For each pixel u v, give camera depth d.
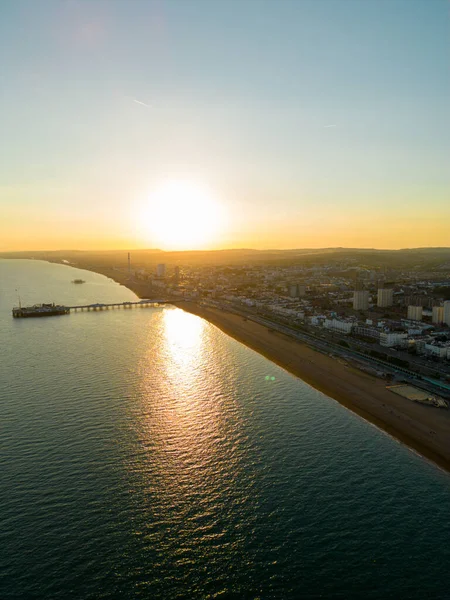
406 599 88.81
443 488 124.56
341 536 105.19
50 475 127.88
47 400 185.00
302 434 156.50
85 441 148.12
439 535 105.69
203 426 161.25
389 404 184.62
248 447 145.88
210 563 97.50
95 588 91.00
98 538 103.75
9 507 113.69
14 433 153.62
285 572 95.19
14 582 91.81
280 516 111.81
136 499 117.44
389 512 113.69
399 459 140.12
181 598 89.31
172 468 132.12
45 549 100.38
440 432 158.12
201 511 113.38
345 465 135.88
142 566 96.44
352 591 90.69
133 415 169.75
